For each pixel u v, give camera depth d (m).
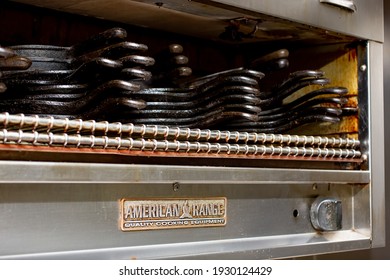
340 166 1.47
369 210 1.45
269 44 1.57
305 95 1.39
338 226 1.40
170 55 1.25
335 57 1.52
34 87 1.08
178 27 1.42
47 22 1.32
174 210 1.15
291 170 1.29
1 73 0.97
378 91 1.48
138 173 1.05
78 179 0.98
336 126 1.51
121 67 1.07
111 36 1.08
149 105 1.17
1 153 0.95
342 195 1.47
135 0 1.19
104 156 1.06
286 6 1.31
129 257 1.07
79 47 1.13
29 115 1.01
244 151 1.20
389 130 1.72
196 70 1.56
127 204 1.09
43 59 1.12
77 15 1.34
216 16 1.31
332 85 1.52
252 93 1.21
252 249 1.23
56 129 1.00
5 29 1.26
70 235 1.02
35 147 0.96
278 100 1.36
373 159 1.46
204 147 1.14
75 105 1.07
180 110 1.21
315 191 1.41
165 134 1.10
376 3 1.50
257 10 1.26
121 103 1.05
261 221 1.29
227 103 1.22
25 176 0.93
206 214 1.19
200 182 1.13
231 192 1.24
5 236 0.96
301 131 1.54
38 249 0.99
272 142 1.27
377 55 1.49
